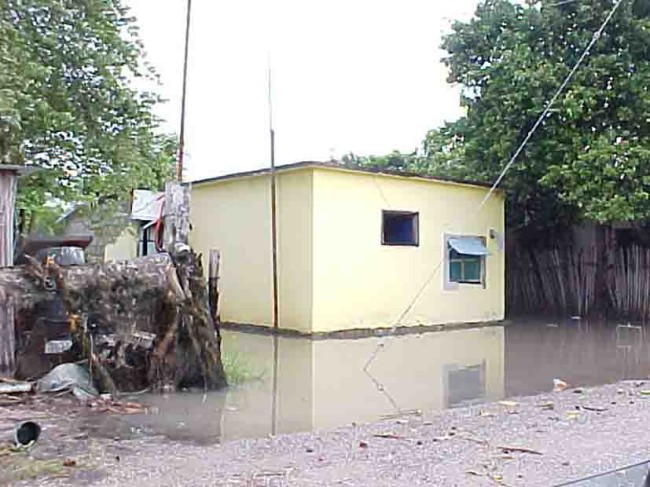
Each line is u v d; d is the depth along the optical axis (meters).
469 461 4.55
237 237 14.25
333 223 12.83
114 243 20.12
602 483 4.06
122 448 5.02
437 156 23.88
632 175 13.61
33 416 6.00
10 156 13.28
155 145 15.94
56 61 13.66
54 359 7.30
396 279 13.63
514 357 10.05
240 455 4.76
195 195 15.28
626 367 9.20
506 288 17.84
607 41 14.61
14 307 7.15
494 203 15.30
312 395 7.27
